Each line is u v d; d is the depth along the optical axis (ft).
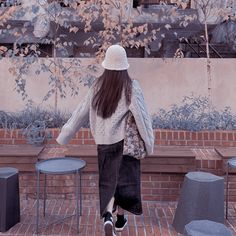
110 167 11.09
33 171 15.71
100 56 19.08
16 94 19.22
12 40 21.52
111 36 19.16
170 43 26.22
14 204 13.91
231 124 18.69
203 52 27.22
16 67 19.08
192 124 18.40
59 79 19.11
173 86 19.31
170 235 13.30
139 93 10.94
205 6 20.03
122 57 10.96
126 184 11.21
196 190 13.07
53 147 17.89
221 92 19.27
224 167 15.60
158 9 22.62
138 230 13.67
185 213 13.25
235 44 25.39
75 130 11.77
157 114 19.27
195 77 19.33
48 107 19.25
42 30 20.07
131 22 19.26
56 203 16.03
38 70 19.07
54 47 20.04
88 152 16.01
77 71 19.16
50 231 13.50
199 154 16.83
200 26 23.59
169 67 19.31
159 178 16.12
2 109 19.26
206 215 13.08
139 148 11.03
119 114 10.80
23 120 18.44
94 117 11.18
